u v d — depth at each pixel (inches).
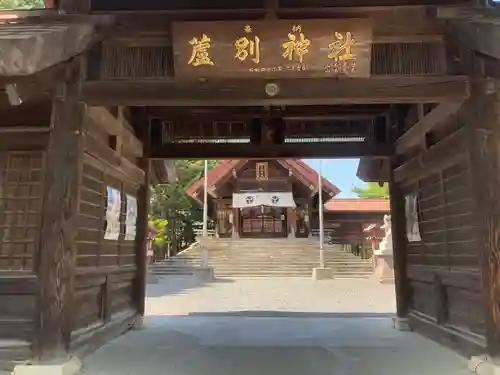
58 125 182.7
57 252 175.2
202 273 809.5
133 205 282.4
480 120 174.6
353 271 869.2
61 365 165.8
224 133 319.3
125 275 266.1
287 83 182.4
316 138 318.7
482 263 169.3
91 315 214.5
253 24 173.2
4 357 174.2
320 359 194.9
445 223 216.8
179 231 1401.3
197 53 175.8
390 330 267.0
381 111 300.7
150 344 227.3
